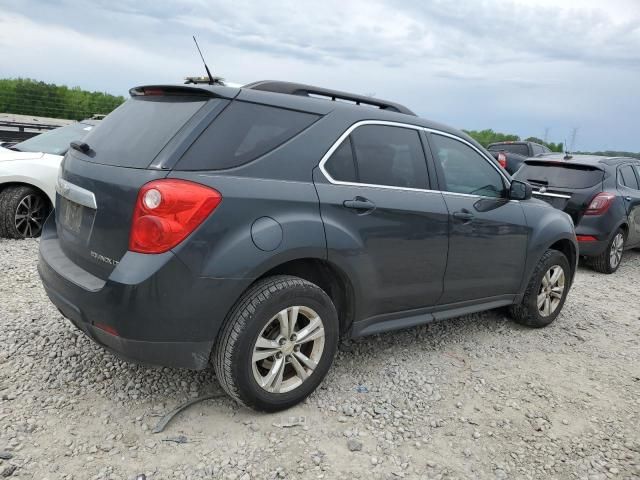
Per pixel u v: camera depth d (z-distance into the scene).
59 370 3.33
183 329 2.62
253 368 2.84
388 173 3.47
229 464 2.60
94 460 2.54
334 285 3.32
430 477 2.66
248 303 2.78
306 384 3.11
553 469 2.82
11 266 5.40
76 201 2.94
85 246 2.86
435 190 3.75
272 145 2.92
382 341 4.24
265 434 2.86
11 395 3.01
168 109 2.93
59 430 2.74
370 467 2.68
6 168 6.56
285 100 3.09
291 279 2.95
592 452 2.99
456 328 4.70
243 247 2.69
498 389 3.62
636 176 8.29
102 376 3.30
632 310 5.80
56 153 7.47
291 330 2.96
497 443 3.00
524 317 4.77
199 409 3.03
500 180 4.37
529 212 4.55
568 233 4.91
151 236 2.52
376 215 3.28
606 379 3.94
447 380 3.68
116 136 3.02
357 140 3.33
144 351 2.62
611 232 7.30
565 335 4.80
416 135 3.74
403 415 3.18
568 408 3.46
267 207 2.79
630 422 3.34
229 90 2.89
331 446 2.81
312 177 3.04
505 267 4.32
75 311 2.75
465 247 3.90
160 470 2.52
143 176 2.61
